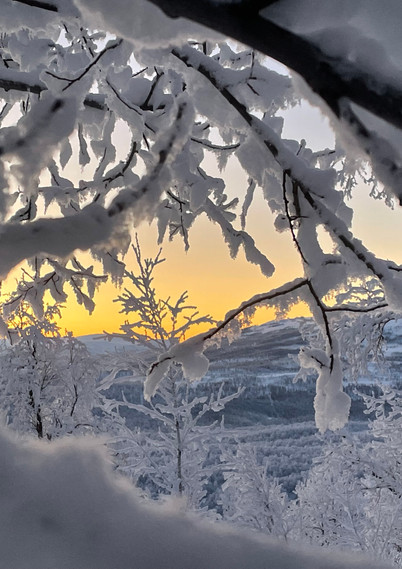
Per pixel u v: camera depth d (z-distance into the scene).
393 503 8.62
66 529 0.54
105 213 1.09
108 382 8.66
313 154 3.01
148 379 1.71
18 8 1.94
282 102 2.47
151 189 1.16
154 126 2.75
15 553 0.52
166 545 0.54
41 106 1.33
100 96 3.03
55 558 0.51
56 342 10.87
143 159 3.09
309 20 0.75
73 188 3.22
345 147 0.88
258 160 1.93
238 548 0.55
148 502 0.59
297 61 0.73
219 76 1.56
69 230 1.04
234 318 1.76
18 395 10.70
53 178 3.50
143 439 8.63
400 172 0.80
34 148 1.29
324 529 8.07
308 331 5.35
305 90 0.87
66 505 0.55
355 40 0.72
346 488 8.39
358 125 0.78
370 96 0.72
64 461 0.59
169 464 8.38
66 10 1.48
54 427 10.65
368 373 7.62
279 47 0.73
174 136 1.25
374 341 7.41
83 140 3.44
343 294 7.05
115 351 8.48
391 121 0.72
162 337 8.36
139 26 0.89
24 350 10.77
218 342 1.75
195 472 8.28
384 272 1.54
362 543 7.75
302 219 1.72
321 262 1.78
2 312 3.70
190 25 0.87
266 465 8.05
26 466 0.58
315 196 1.62
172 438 8.65
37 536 0.53
